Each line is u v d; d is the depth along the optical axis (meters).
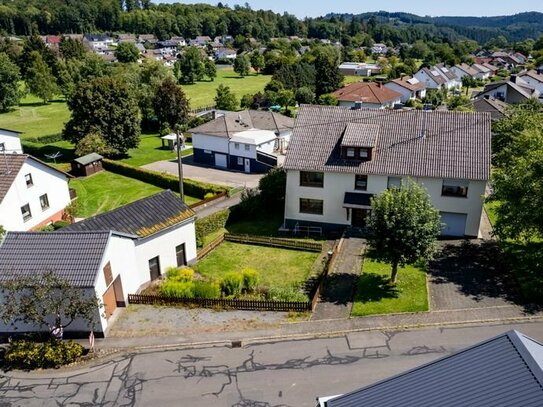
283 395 22.47
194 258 37.62
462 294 30.58
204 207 50.84
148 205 35.12
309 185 41.75
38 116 107.12
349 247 38.53
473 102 84.75
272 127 71.69
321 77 124.94
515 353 13.10
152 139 86.81
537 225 29.56
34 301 24.53
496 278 32.50
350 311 29.19
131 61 175.75
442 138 40.16
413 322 27.75
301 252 39.25
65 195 48.72
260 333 27.36
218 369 24.47
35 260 27.11
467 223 39.16
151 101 92.50
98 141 67.69
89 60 124.56
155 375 24.20
